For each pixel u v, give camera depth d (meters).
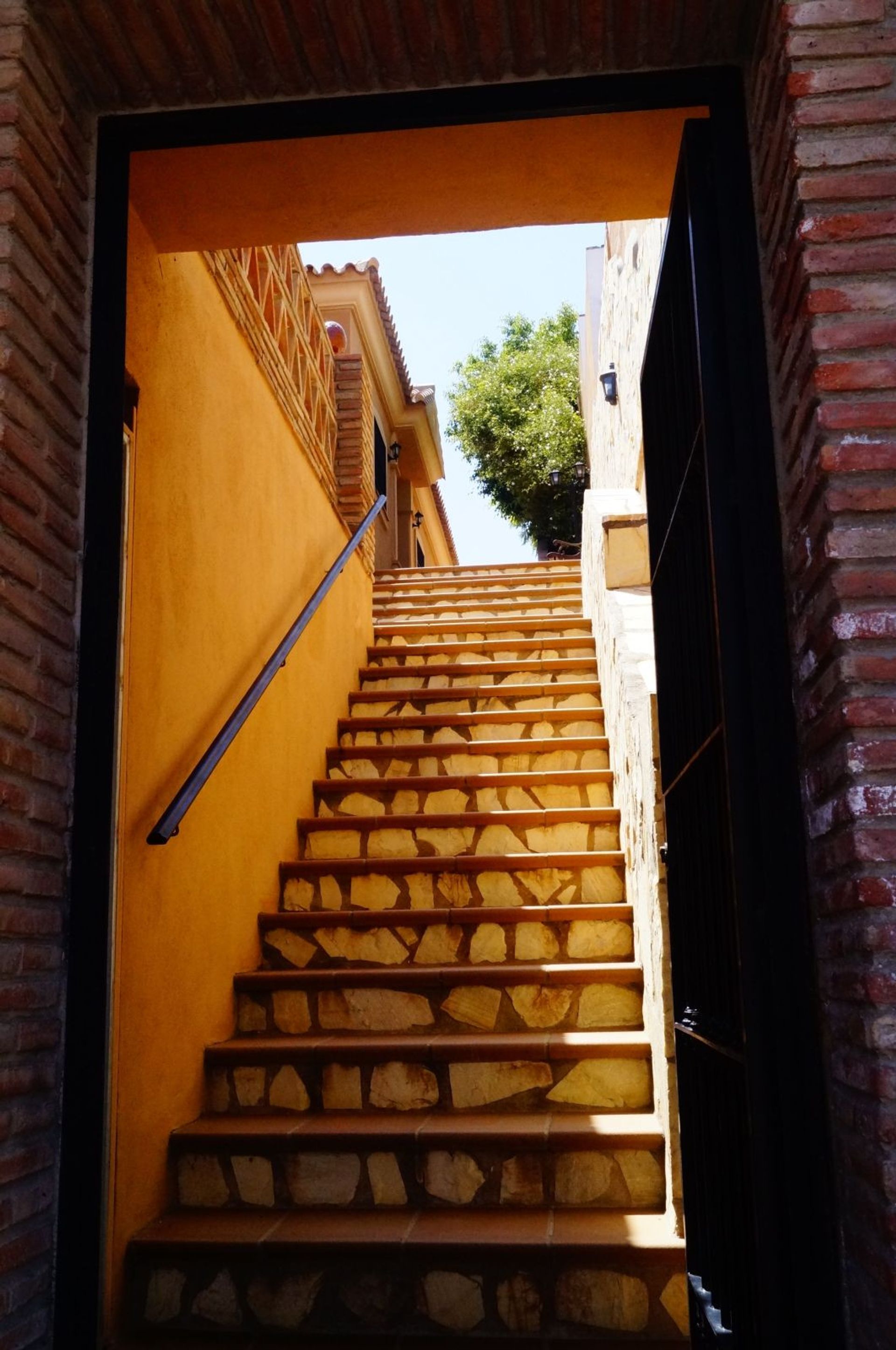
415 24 2.21
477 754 5.53
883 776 1.70
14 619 2.03
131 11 2.18
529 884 4.48
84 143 2.41
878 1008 1.63
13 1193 1.93
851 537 1.77
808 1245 1.84
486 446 15.54
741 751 2.03
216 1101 3.70
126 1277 3.05
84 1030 2.11
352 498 6.82
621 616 5.20
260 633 4.72
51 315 2.21
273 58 2.31
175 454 3.74
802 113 1.91
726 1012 2.22
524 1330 2.94
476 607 7.98
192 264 3.97
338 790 5.36
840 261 1.86
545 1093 3.59
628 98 2.33
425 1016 3.93
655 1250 2.92
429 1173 3.32
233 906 4.10
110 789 2.21
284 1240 3.03
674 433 2.70
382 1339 2.95
